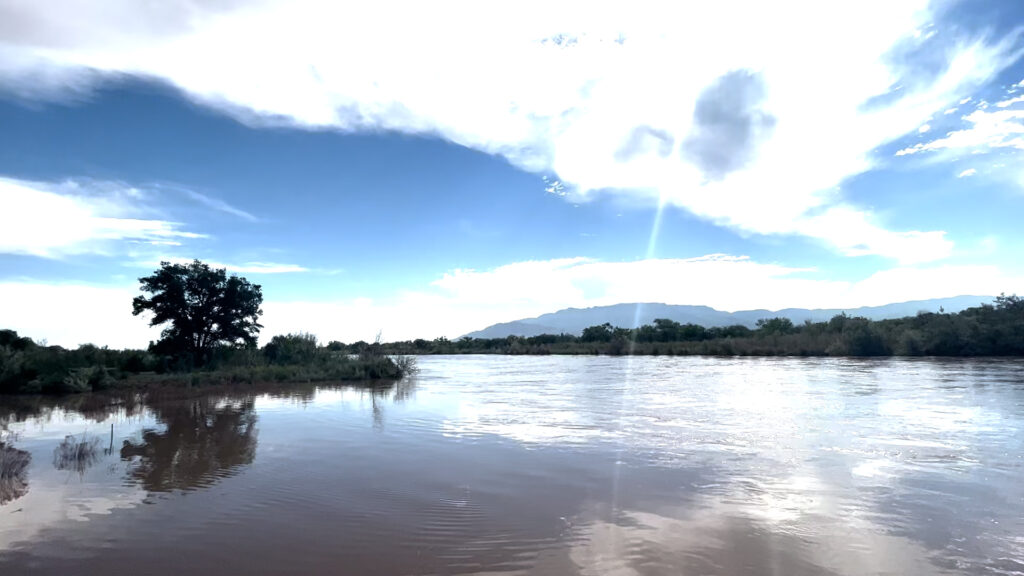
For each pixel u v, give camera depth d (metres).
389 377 32.03
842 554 5.86
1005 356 42.62
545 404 18.67
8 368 24.03
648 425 13.94
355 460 10.41
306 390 24.58
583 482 8.76
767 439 11.91
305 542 6.34
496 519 7.08
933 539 6.24
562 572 5.48
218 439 12.57
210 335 34.25
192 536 6.55
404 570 5.57
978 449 10.65
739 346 58.34
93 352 28.72
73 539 6.48
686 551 5.97
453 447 11.55
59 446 11.49
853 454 10.38
